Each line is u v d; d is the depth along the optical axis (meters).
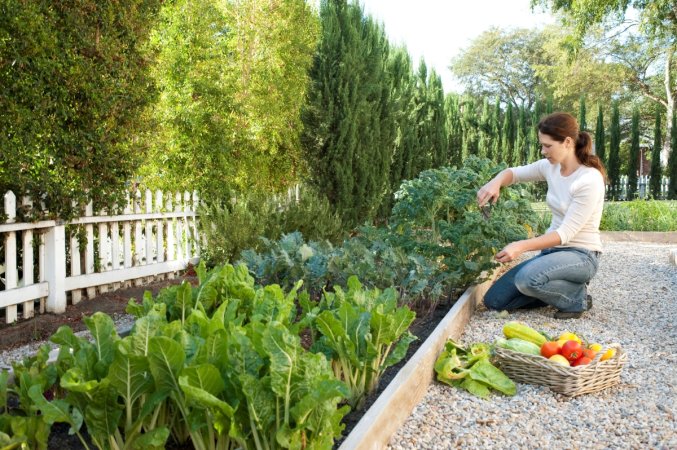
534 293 4.79
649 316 5.13
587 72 33.66
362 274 4.66
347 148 10.73
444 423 2.91
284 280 4.81
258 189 10.36
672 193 24.86
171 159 8.52
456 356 3.46
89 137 6.04
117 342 2.12
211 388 2.09
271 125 11.71
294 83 12.52
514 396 3.28
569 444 2.70
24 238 5.59
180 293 3.37
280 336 2.13
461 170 6.06
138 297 6.68
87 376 2.27
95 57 6.00
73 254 6.22
